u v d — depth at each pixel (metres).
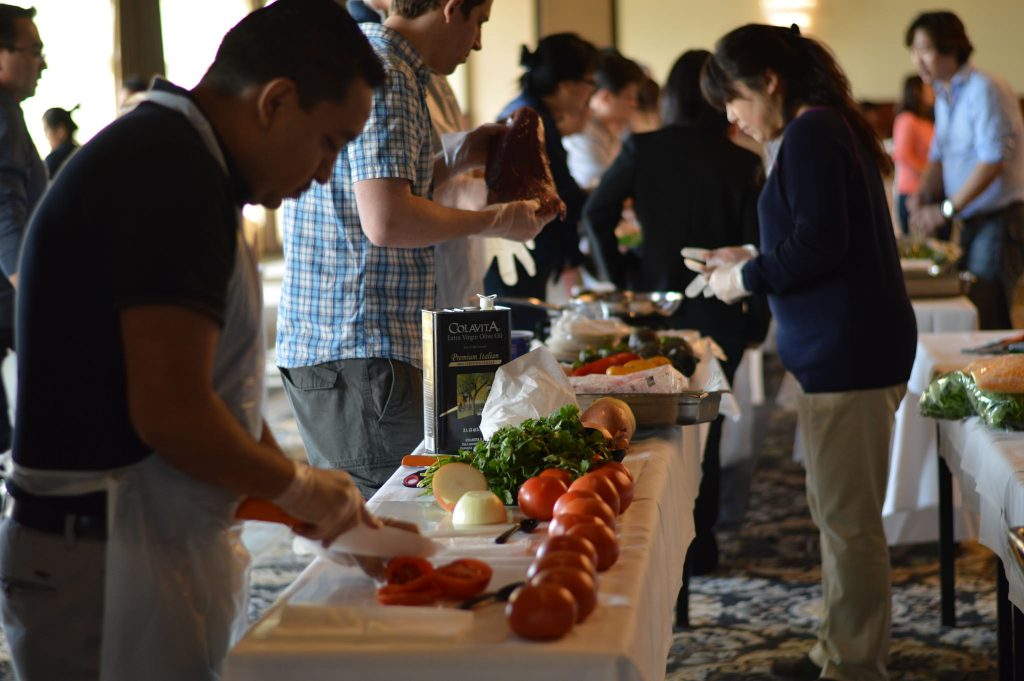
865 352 2.49
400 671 1.15
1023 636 2.25
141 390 1.15
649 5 11.63
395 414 2.16
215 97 1.29
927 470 3.52
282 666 1.16
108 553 1.30
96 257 1.22
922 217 5.66
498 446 1.72
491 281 3.82
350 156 2.08
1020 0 10.88
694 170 3.71
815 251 2.41
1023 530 1.68
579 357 2.68
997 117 4.96
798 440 4.96
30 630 1.34
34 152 3.72
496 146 2.56
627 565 1.38
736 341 3.75
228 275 1.23
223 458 1.18
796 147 2.43
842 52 11.21
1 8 3.57
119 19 6.72
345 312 2.15
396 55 2.10
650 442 2.06
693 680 2.84
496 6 11.93
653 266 3.78
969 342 3.23
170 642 1.34
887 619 2.62
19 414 1.31
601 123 5.70
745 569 3.73
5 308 3.82
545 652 1.14
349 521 1.33
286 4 1.29
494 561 1.43
